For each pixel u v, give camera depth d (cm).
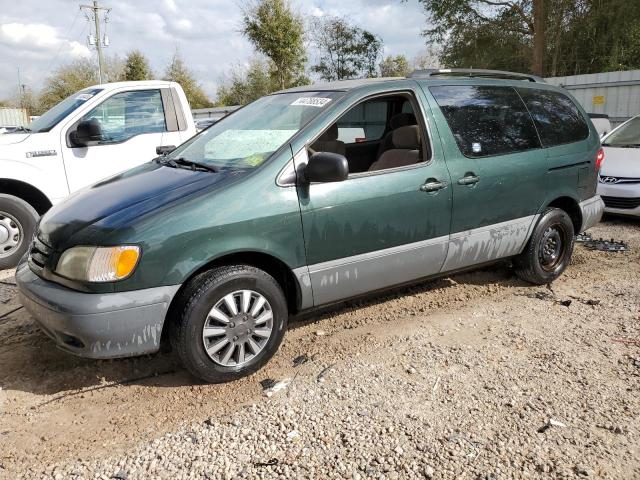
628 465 266
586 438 286
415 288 504
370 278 390
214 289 325
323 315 446
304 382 345
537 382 340
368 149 502
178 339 323
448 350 384
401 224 393
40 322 325
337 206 363
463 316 444
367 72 2639
